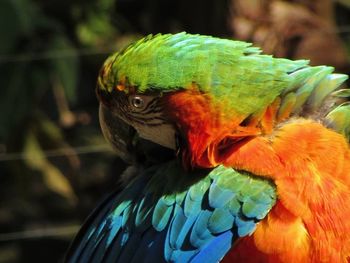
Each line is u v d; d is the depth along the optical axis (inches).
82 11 462.6
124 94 228.5
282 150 225.1
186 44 225.1
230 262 227.0
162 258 227.1
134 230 234.1
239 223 222.4
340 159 228.8
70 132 471.2
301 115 234.2
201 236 224.7
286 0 371.6
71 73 424.2
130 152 254.5
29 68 419.2
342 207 223.9
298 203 221.5
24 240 474.9
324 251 222.2
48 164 450.6
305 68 233.1
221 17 372.2
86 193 477.1
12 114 417.4
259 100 225.3
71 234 473.1
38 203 482.6
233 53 225.6
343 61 374.9
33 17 425.4
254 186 223.6
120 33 474.6
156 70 224.4
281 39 367.6
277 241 221.6
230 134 225.8
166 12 398.0
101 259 238.7
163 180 236.2
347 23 430.3
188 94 223.9
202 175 231.0
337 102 242.5
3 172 475.8
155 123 230.7
